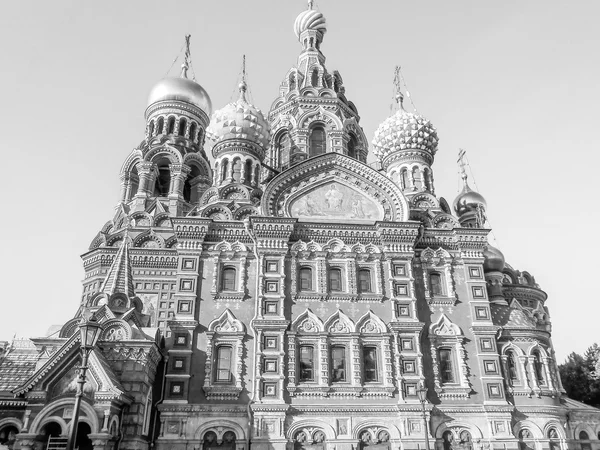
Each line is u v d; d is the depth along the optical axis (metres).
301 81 52.53
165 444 28.02
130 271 32.66
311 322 31.80
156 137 53.47
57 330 33.81
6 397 25.41
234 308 31.83
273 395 29.47
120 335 27.48
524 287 47.97
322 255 33.44
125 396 25.25
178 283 31.80
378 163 49.72
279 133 48.59
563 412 32.78
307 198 35.69
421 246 35.25
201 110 56.72
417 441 29.42
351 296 32.62
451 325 32.84
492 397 31.16
